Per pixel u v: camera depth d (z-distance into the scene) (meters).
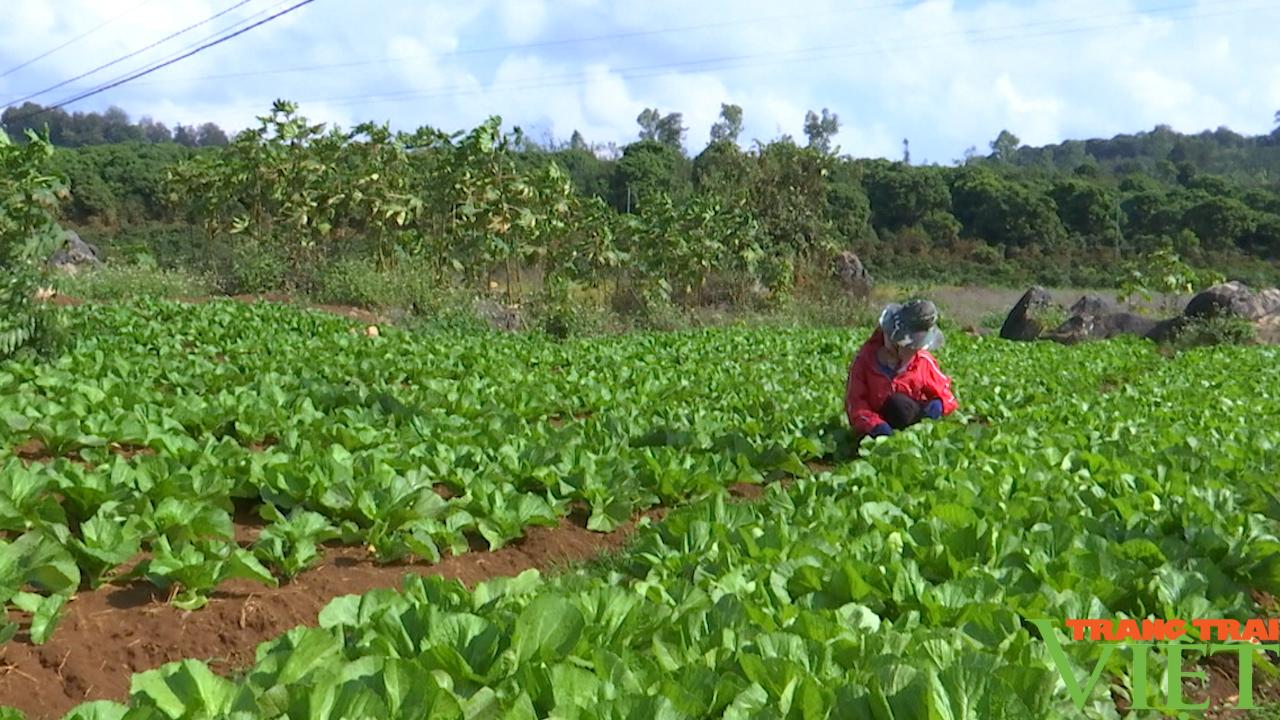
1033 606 4.64
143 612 5.21
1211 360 18.95
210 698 3.39
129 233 43.81
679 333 22.06
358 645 3.89
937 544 5.44
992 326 32.41
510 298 24.11
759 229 30.19
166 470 6.62
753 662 3.60
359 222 28.08
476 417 10.52
